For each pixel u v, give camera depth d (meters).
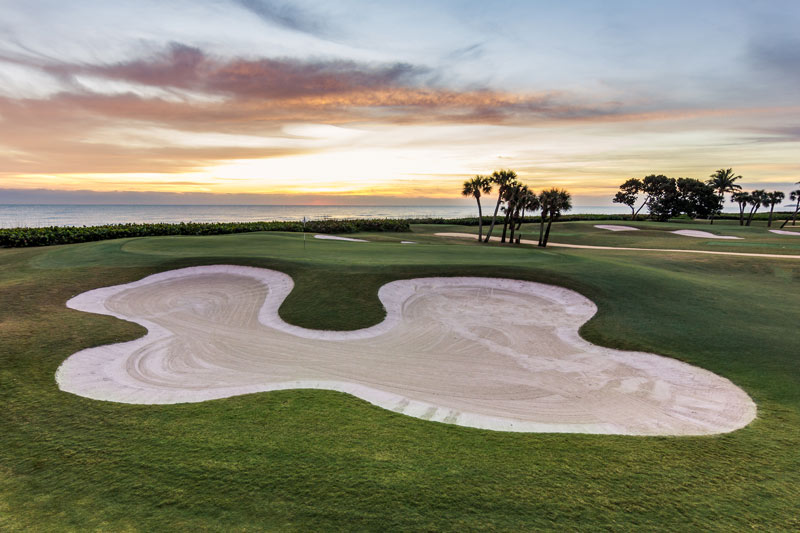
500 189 50.84
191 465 6.75
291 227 51.53
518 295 18.61
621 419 9.57
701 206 90.44
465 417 9.62
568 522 5.53
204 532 5.21
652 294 18.11
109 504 5.76
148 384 10.93
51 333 13.23
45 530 5.25
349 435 8.02
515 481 6.52
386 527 5.35
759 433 8.51
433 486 6.30
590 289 18.52
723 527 5.50
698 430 8.92
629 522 5.56
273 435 7.88
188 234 45.38
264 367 12.29
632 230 62.09
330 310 16.36
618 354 13.38
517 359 13.23
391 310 16.70
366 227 57.47
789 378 11.03
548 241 53.19
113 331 13.92
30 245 35.47
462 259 23.12
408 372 12.20
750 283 22.25
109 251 23.98
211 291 18.62
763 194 75.62
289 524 5.38
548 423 9.34
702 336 14.05
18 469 6.62
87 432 7.90
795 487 6.48
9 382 9.97
